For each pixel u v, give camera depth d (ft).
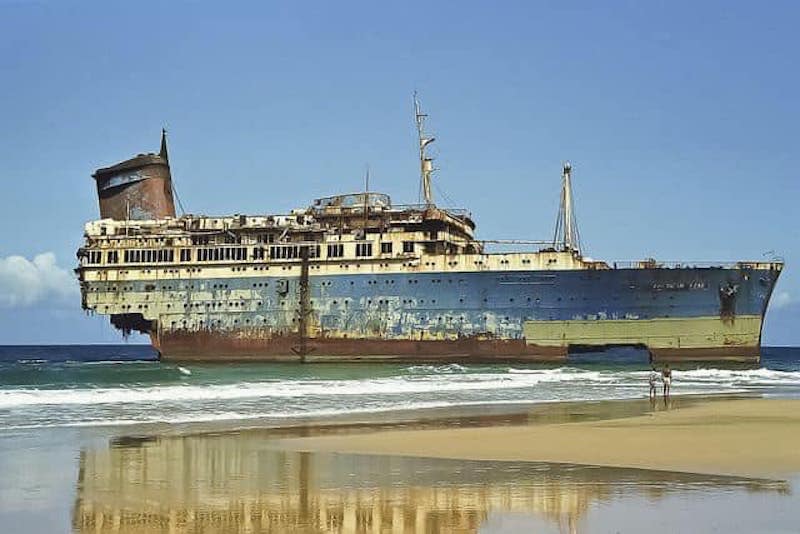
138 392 149.59
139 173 308.40
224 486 61.05
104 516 50.85
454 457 75.56
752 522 47.67
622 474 65.21
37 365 284.82
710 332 251.39
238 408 128.88
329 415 119.44
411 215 270.05
